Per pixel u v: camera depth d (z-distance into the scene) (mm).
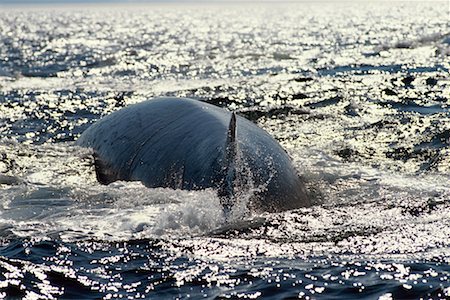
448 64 111938
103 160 44469
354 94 80625
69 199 37656
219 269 27734
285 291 25641
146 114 43938
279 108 69000
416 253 28734
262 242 30156
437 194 37125
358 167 43406
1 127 67750
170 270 27812
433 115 63531
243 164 33781
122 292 26188
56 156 48625
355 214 33469
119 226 32844
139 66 137500
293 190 35062
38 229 32938
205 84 99812
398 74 100188
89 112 76438
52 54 178250
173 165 37062
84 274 27812
